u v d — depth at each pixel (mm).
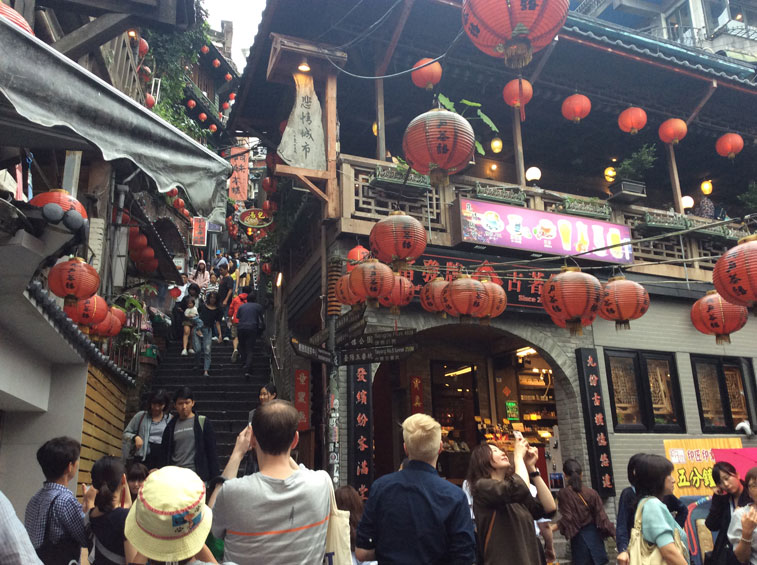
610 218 11352
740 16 20672
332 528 2678
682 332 11555
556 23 4410
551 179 14398
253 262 20578
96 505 3256
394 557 2730
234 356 12930
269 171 13445
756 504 3783
